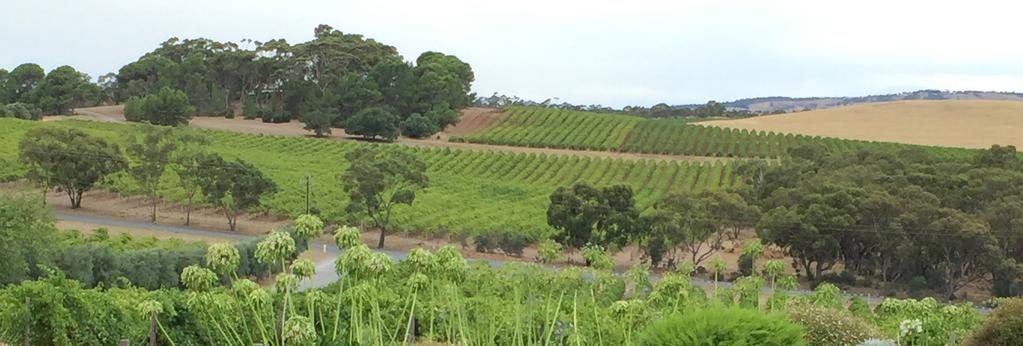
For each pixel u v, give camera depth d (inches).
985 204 2395.4
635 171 3816.4
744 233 2667.3
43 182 2645.2
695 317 348.2
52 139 2647.6
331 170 3449.8
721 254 2472.9
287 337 352.5
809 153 3602.4
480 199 3095.5
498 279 900.0
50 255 1307.8
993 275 2140.7
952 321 800.3
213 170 2509.8
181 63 6230.3
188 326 727.7
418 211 2743.6
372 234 2588.6
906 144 4434.1
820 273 2246.6
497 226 2512.3
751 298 751.1
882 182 2588.6
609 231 2315.5
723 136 4886.8
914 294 2135.8
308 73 5866.1
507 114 5393.7
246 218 2704.2
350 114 5059.1
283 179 3105.3
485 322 587.2
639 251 2455.7
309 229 382.3
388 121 4517.7
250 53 5748.0
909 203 2198.6
